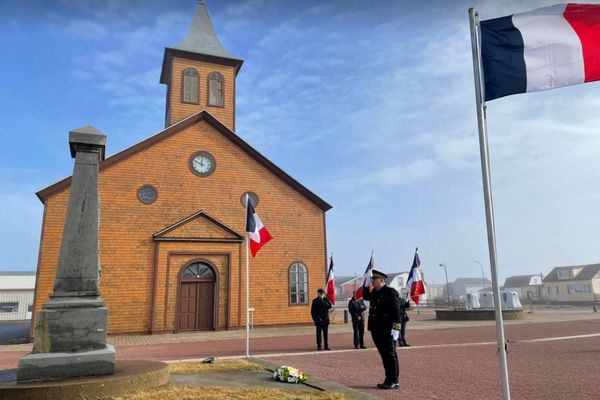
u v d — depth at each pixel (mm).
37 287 18484
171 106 25297
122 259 19953
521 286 90562
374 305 7758
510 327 21500
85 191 7875
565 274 80500
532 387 7383
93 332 7105
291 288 23016
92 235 7664
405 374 8680
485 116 5871
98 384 6184
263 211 23328
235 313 21516
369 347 14000
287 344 15164
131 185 20891
